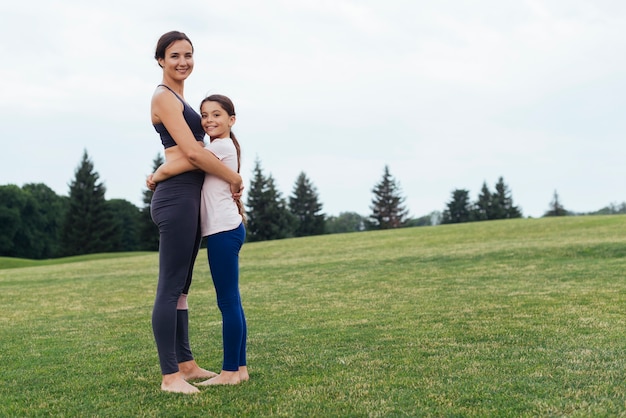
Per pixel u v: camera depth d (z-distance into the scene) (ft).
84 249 179.52
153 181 13.08
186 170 12.84
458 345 16.57
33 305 32.96
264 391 12.40
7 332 23.04
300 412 10.87
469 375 13.16
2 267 100.53
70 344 19.67
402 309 24.54
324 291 33.32
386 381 12.85
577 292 26.89
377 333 19.04
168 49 13.30
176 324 13.10
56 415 11.37
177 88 13.61
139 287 41.39
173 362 12.85
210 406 11.44
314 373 13.93
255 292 34.42
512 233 74.69
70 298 35.99
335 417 10.57
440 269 40.91
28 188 207.10
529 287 29.58
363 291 32.24
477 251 50.29
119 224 191.42
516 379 12.67
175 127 12.69
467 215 232.94
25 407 11.98
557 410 10.52
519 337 17.35
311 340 18.29
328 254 64.34
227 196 13.12
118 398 12.36
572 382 12.30
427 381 12.75
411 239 78.07
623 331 17.71
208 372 14.37
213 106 13.24
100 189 183.93
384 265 46.39
